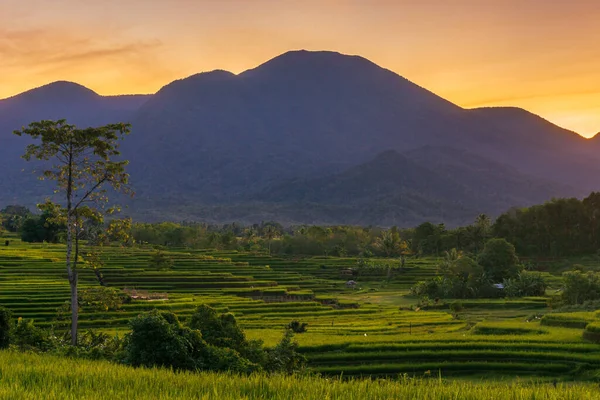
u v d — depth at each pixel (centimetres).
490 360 5850
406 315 10162
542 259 18800
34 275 11056
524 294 12838
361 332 7856
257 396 2014
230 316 4056
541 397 2005
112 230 5181
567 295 10712
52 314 7762
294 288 13425
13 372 2309
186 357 3203
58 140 4816
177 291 11569
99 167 4997
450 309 11350
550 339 6438
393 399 1970
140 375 2330
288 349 4188
